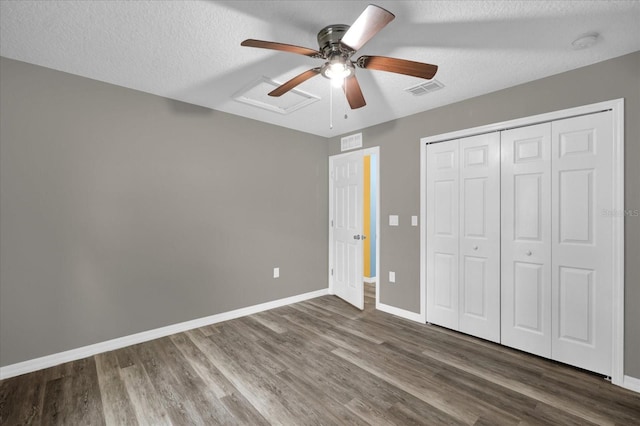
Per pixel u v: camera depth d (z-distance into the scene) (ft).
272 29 6.03
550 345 7.93
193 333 9.70
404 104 9.93
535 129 8.16
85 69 7.65
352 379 7.11
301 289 13.34
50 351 7.60
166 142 9.48
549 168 7.91
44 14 5.48
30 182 7.36
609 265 7.04
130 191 8.82
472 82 8.30
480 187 9.20
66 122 7.81
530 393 6.56
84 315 8.08
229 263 10.96
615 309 6.95
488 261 9.05
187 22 5.78
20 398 6.33
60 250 7.75
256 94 9.25
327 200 14.49
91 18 5.62
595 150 7.22
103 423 5.67
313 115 11.15
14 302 7.17
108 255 8.45
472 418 5.79
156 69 7.66
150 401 6.29
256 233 11.75
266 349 8.61
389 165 11.61
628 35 6.12
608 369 7.04
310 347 8.74
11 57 7.06
